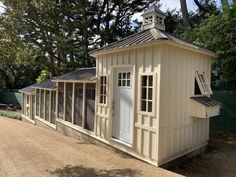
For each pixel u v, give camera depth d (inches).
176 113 241.9
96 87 317.7
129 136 263.6
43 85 519.8
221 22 335.9
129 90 264.4
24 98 690.2
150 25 281.9
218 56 331.6
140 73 242.5
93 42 757.3
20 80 1298.0
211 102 269.0
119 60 272.8
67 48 697.0
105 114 298.4
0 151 279.3
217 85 464.4
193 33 410.6
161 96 222.1
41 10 660.1
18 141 335.9
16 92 1082.1
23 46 725.3
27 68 1261.1
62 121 417.1
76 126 368.5
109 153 270.7
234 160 263.0
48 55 792.3
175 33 575.5
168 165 233.8
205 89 278.7
